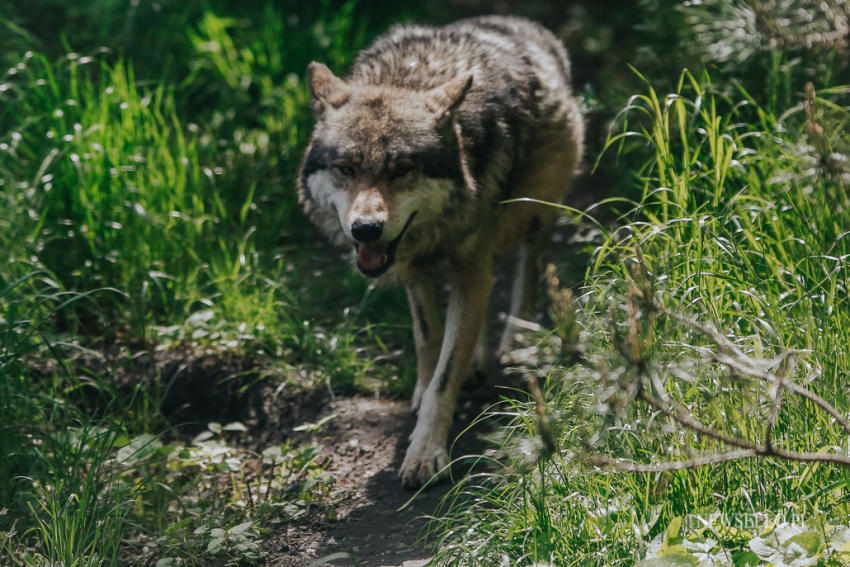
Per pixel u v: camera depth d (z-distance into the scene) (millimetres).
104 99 10258
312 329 9312
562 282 9344
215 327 9133
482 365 8609
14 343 7715
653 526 5180
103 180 9758
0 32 12586
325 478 7375
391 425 8164
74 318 9133
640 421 5277
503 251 8445
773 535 4820
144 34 13125
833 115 7176
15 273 8984
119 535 6457
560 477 5746
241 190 11070
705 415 5570
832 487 5016
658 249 6715
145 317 9391
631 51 13445
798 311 6352
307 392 8688
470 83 7109
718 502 5355
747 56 8492
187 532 6852
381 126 7078
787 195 7141
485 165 7586
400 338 9609
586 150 10859
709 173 7469
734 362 4293
